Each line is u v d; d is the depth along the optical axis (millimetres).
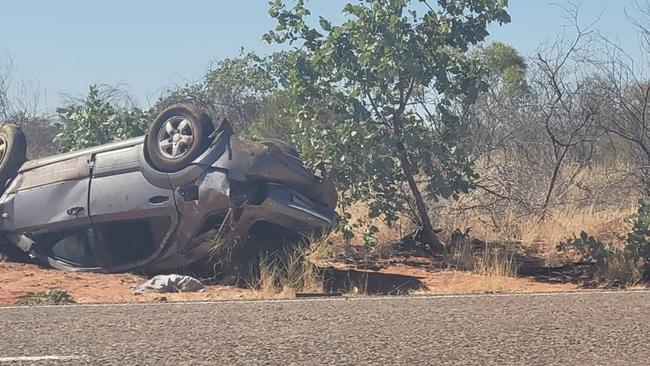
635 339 5137
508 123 17297
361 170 12656
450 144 12992
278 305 7062
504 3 12688
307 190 10836
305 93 12898
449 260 12031
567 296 7496
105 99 19031
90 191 11234
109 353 4898
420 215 12938
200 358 4742
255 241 11109
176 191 10664
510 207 14406
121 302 8344
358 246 12766
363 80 12633
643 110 14984
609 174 15867
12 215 11836
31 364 4629
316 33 13031
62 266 11578
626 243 11438
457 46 12773
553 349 4863
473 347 4941
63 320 6199
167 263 10953
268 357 4746
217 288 10297
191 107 10836
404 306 6855
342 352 4848
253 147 10562
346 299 7508
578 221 13898
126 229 11289
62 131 15797
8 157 12148
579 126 15586
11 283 10531
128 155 11086
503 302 7035
